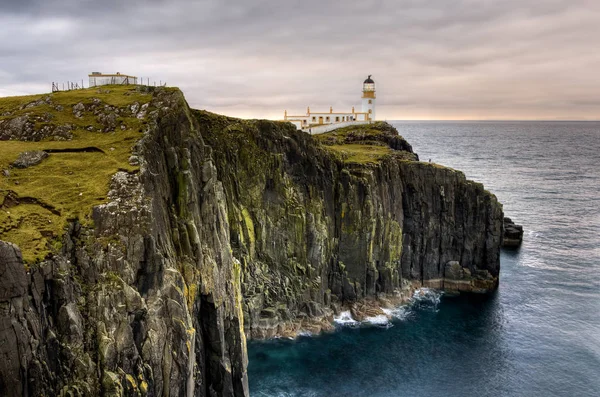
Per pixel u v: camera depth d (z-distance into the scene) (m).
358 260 96.69
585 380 74.44
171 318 45.59
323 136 144.50
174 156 57.66
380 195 101.69
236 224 82.38
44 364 35.81
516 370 76.94
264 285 86.38
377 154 112.69
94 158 53.59
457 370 76.75
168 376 44.50
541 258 130.62
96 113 63.47
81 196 46.59
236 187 84.88
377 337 86.62
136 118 61.31
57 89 77.12
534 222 169.38
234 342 61.16
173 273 46.78
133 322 42.53
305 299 89.56
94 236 43.56
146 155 54.62
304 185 94.44
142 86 69.81
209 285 55.28
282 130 93.56
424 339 86.19
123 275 42.97
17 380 33.91
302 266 90.62
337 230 97.31
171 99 64.75
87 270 41.78
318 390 70.44
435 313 97.06
